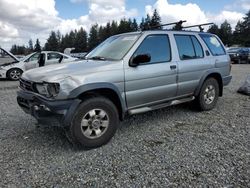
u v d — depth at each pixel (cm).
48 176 316
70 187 294
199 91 568
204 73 568
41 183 302
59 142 422
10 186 295
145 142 419
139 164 344
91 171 328
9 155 373
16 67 1284
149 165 341
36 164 347
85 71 390
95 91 399
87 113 384
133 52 442
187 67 525
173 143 412
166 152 379
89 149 395
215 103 618
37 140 430
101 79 394
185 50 537
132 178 310
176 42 520
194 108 601
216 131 466
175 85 507
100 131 402
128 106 439
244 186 289
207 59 578
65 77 370
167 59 495
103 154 377
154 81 465
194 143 411
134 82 435
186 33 551
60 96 362
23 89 424
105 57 458
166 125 502
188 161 349
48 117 369
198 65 551
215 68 595
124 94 426
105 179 309
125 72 423
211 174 315
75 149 395
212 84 601
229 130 471
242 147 393
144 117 554
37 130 478
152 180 304
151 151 383
